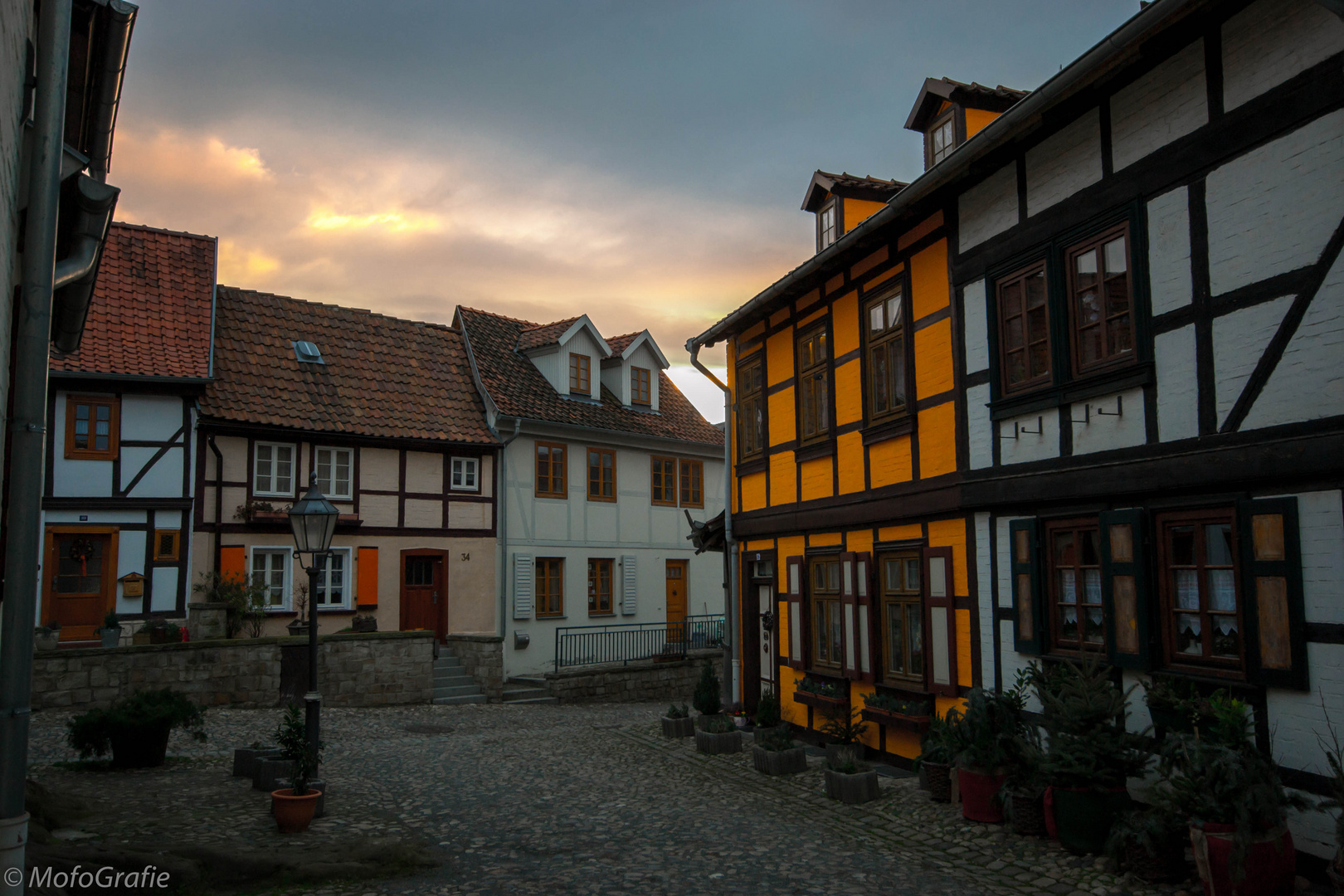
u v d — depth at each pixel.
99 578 16.34
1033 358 8.38
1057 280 8.04
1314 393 5.89
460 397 21.84
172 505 16.84
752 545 14.20
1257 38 6.37
